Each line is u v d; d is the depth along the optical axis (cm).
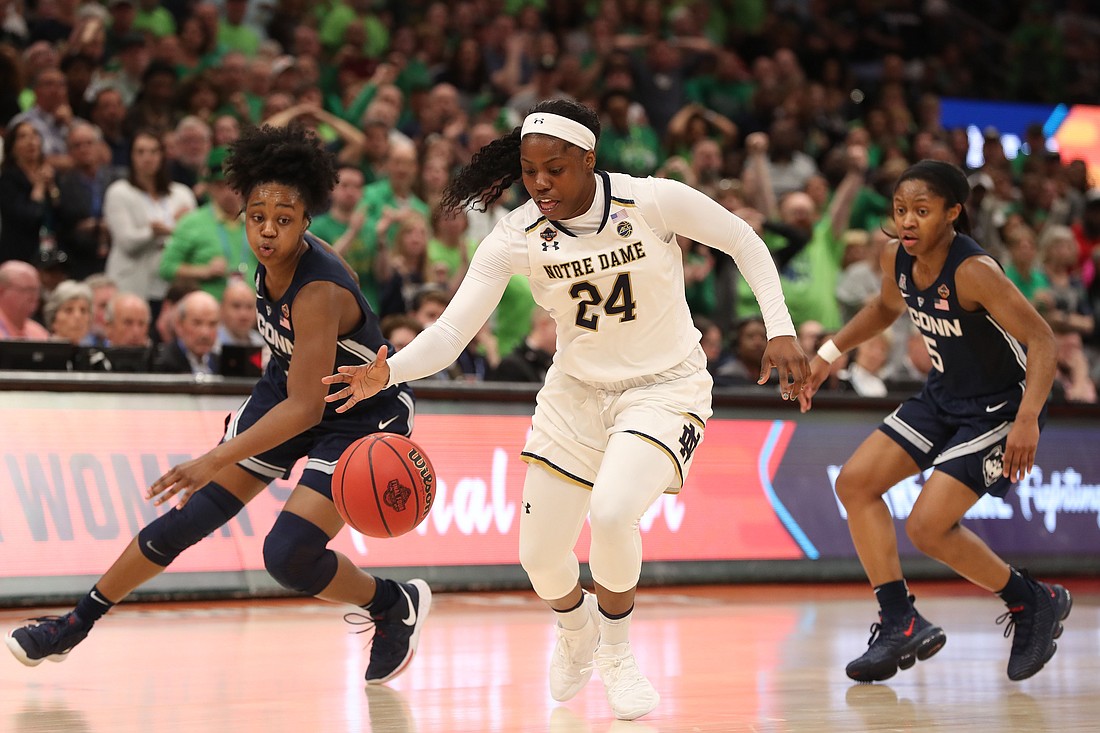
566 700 702
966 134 2592
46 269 1467
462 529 1232
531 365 1433
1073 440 1498
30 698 698
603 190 652
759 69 2445
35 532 1064
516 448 1275
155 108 1784
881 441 830
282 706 679
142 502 1110
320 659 846
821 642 948
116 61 1930
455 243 1683
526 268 669
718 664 843
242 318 1348
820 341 1542
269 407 756
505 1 2481
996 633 1018
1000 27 3200
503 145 700
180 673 784
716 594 1252
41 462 1081
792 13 2773
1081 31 3159
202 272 1485
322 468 735
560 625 704
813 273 1852
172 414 1146
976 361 805
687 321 687
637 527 658
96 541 1084
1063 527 1462
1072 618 1115
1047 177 2467
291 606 1121
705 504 1333
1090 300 2155
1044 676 813
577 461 675
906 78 2775
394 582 766
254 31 2245
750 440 1370
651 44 2331
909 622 789
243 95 1844
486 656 866
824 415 1416
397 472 673
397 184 1686
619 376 671
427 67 2256
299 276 714
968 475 800
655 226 655
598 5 2527
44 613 1027
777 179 2119
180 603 1122
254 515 1166
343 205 1559
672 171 1900
